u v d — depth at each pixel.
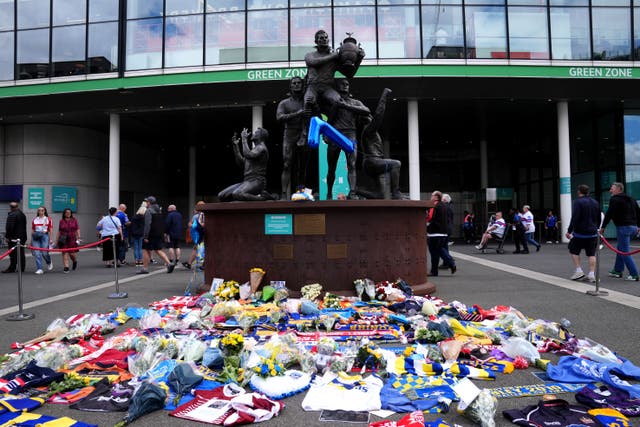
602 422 2.66
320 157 7.75
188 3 21.11
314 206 6.74
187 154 35.50
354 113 8.23
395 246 7.02
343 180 7.91
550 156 29.47
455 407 2.98
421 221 7.54
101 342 4.63
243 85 20.44
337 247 6.77
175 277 10.65
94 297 7.69
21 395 3.24
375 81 20.06
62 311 6.47
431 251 10.00
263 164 8.20
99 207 27.33
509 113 24.31
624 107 23.36
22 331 5.34
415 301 6.04
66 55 22.00
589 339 4.53
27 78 22.27
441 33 20.50
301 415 2.92
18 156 25.31
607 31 20.92
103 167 27.70
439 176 34.47
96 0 21.78
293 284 6.78
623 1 20.98
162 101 21.44
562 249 18.39
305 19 20.72
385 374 3.56
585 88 20.86
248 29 20.88
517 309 6.09
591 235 8.65
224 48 20.94
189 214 31.70
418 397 3.11
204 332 4.84
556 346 4.27
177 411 2.94
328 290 6.73
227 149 33.81
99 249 23.16
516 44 20.64
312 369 3.69
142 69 21.27
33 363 3.62
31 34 22.23
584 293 7.34
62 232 12.49
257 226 6.98
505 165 33.44
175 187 35.69
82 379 3.47
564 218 22.19
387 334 4.75
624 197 9.06
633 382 3.41
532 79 20.39
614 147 24.27
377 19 20.50
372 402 3.05
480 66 20.17
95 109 22.17
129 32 21.38
